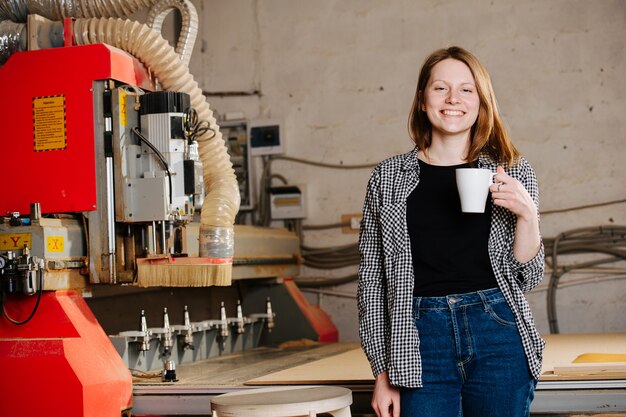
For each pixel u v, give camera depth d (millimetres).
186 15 2961
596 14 4477
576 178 4480
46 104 2680
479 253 1930
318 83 4914
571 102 4500
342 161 4859
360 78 4852
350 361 3156
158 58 2760
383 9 4820
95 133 2635
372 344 2018
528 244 1892
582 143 4480
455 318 1903
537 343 1924
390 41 4805
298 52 4953
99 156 2633
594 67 4473
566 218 4480
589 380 2377
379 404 1983
